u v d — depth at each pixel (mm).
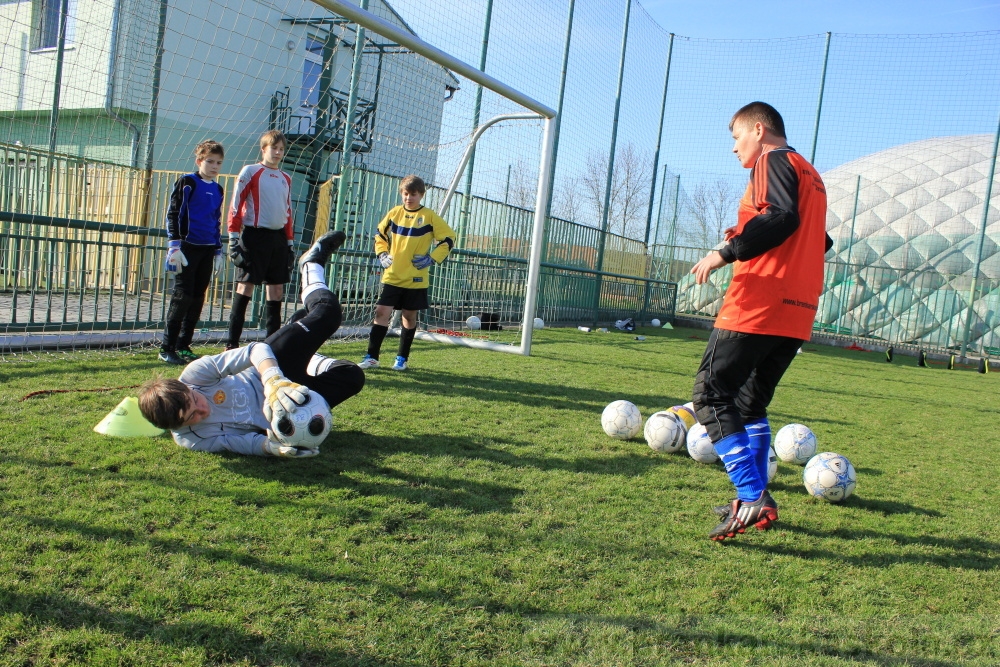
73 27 9320
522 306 11453
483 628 1829
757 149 2723
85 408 3574
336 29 11117
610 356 8320
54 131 8539
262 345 3109
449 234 5703
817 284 2629
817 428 5152
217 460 2951
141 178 8945
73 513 2271
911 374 10125
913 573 2488
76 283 8992
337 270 7891
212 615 1756
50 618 1688
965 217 16766
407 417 4055
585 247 13086
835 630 1997
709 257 2584
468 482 2984
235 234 5070
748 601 2139
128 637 1644
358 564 2113
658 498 3041
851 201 18312
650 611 2008
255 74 11305
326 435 2930
